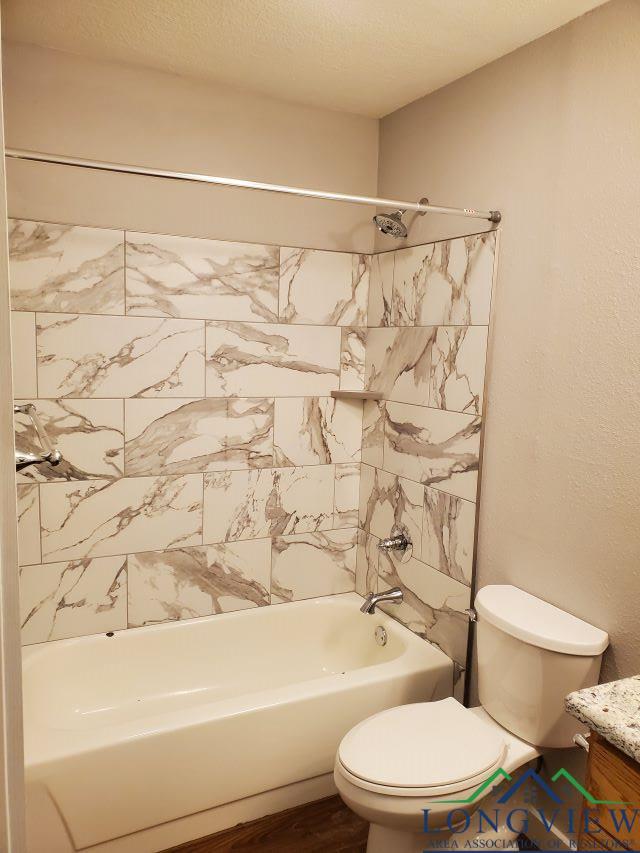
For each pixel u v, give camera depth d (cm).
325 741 215
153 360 243
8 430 64
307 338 273
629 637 169
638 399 165
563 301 186
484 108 216
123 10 189
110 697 245
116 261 232
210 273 249
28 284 220
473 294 221
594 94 175
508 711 185
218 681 264
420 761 167
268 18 191
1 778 61
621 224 168
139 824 189
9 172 214
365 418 289
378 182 279
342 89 244
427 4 178
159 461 249
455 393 231
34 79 215
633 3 164
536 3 174
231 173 249
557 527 191
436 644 246
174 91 236
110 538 244
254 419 265
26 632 234
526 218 199
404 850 170
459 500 230
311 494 283
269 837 202
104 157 228
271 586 279
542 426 195
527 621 182
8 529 64
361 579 296
